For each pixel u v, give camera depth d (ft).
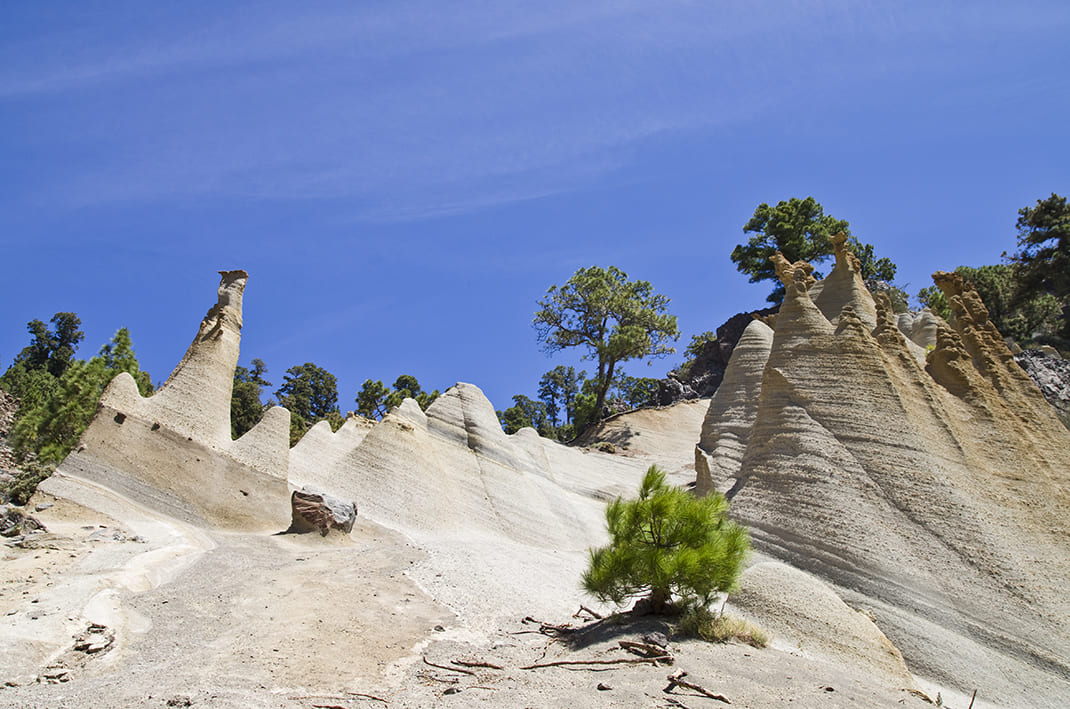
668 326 191.62
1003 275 212.84
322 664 31.37
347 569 51.70
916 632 45.57
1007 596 46.50
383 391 183.32
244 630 35.60
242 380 269.03
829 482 55.67
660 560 37.78
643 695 28.25
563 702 27.27
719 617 39.52
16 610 35.32
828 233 224.33
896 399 59.98
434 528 75.15
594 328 200.64
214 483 68.69
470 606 46.37
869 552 50.34
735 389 88.69
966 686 42.39
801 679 32.14
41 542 49.98
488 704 27.04
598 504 108.06
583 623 45.09
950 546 50.01
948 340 70.49
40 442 105.91
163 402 71.41
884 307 72.49
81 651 31.24
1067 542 52.01
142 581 43.50
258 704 26.14
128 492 63.36
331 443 88.74
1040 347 149.79
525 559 67.31
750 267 227.81
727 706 27.71
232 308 82.58
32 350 277.03
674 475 132.05
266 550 56.90
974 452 59.93
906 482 54.34
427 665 33.01
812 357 65.46
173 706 25.38
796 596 43.04
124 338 135.23
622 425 171.94
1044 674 42.78
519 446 106.73
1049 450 64.69
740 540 39.47
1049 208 186.91
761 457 61.41
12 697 25.73
